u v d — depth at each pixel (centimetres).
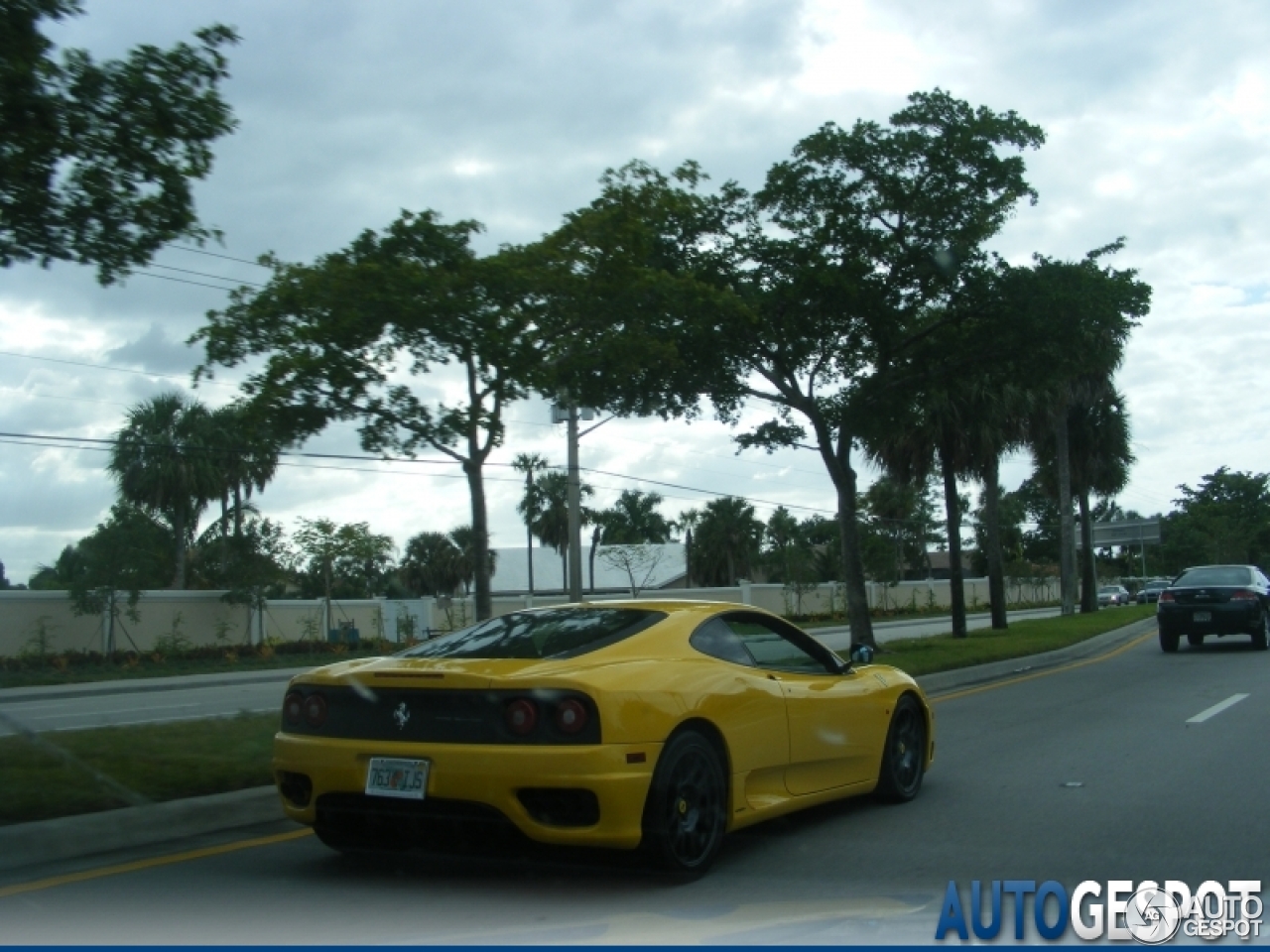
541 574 8212
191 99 911
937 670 1756
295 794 621
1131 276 1869
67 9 868
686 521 7275
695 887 591
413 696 585
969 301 1938
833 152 1814
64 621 3139
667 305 1462
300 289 1302
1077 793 845
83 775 777
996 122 1797
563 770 547
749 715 648
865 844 690
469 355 1377
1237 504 8225
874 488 7712
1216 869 630
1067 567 4025
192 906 556
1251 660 2003
